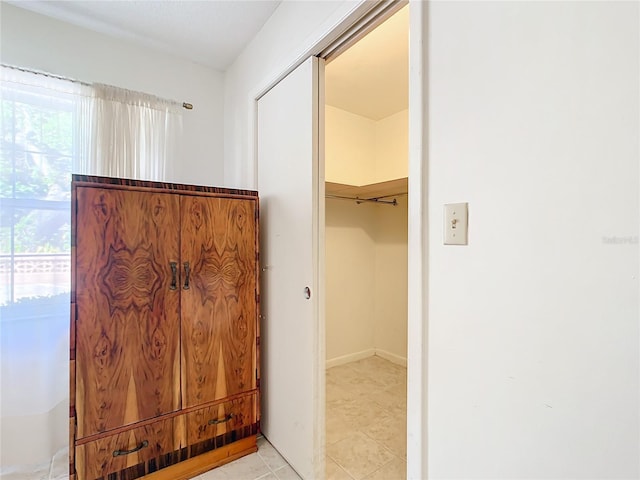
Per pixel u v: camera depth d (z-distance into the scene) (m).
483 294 0.84
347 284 3.15
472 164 0.86
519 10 0.77
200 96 2.32
